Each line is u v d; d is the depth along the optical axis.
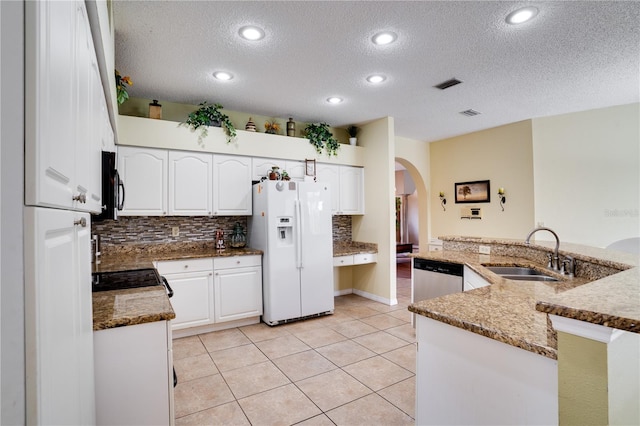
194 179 3.60
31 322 0.52
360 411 2.09
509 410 1.07
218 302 3.49
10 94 0.50
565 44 2.53
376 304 4.50
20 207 0.51
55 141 0.62
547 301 0.88
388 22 2.24
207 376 2.53
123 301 1.72
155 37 2.39
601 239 4.11
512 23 2.25
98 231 3.40
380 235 4.59
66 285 0.74
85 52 0.97
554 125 4.41
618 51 2.64
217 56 2.69
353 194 4.78
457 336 1.24
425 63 2.84
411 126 4.94
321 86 3.34
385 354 2.91
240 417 2.03
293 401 2.20
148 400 1.50
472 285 2.66
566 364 0.84
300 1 2.01
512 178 4.81
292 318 3.73
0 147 0.50
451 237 3.72
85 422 1.01
